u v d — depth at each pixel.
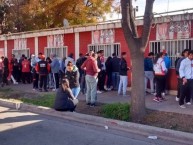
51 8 32.56
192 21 14.64
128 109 11.24
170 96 14.95
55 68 18.25
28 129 9.98
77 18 32.38
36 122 11.02
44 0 33.59
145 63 15.45
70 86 12.76
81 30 19.84
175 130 9.31
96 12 33.53
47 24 33.91
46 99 14.58
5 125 10.50
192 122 9.87
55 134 9.37
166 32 15.62
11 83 22.77
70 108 12.22
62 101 12.15
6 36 26.92
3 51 27.69
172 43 15.46
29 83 22.61
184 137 8.77
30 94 16.72
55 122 11.07
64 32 21.08
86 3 33.62
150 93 15.80
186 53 12.34
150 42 16.30
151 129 9.48
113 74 17.19
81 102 13.77
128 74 17.25
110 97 15.10
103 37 18.64
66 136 9.14
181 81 12.12
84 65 13.08
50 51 22.59
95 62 12.76
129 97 15.05
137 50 10.65
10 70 22.11
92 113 12.09
